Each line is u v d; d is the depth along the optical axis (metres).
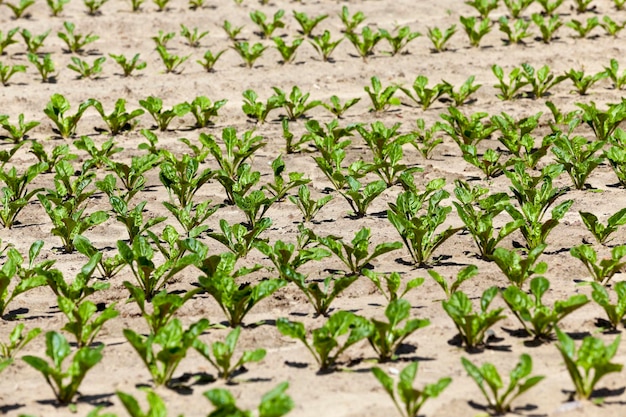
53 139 10.44
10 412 4.68
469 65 13.13
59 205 7.57
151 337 4.96
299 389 4.88
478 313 5.73
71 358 5.30
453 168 9.30
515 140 9.42
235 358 5.30
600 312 5.82
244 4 15.82
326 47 13.26
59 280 5.81
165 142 10.28
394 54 13.77
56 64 13.16
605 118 9.70
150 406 4.18
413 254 6.95
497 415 4.53
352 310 5.96
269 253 6.29
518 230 7.46
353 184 7.88
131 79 12.57
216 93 12.05
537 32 14.65
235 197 7.47
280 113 11.38
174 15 15.09
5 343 5.53
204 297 6.21
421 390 4.80
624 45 13.96
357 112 11.42
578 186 8.52
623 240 7.10
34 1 14.68
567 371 5.00
